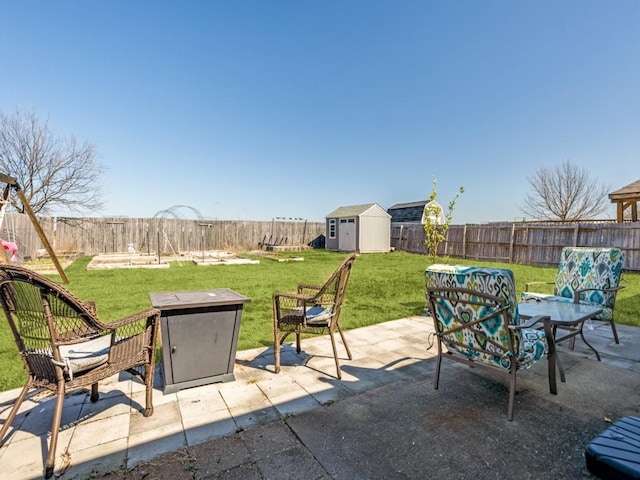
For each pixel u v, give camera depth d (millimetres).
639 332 3969
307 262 12617
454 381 2695
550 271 9781
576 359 3137
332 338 2811
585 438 1910
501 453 1780
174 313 2443
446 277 2318
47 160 15578
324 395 2463
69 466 1691
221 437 1940
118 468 1677
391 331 4117
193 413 2207
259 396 2447
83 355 1935
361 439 1917
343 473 1636
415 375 2820
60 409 1711
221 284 7512
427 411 2229
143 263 11547
